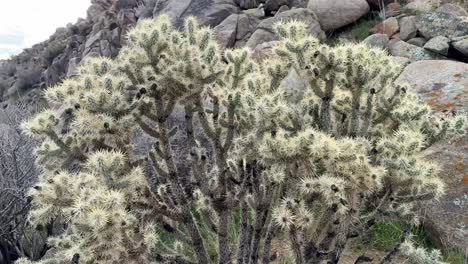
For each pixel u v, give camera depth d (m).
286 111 2.55
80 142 2.51
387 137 2.96
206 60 2.76
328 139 2.22
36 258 4.79
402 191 2.61
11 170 4.96
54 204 2.26
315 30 9.57
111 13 18.06
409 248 2.60
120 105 2.44
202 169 2.83
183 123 5.31
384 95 3.02
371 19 10.05
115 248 2.06
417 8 9.45
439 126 2.88
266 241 2.72
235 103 2.72
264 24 9.92
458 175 4.31
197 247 2.73
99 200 2.02
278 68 3.02
